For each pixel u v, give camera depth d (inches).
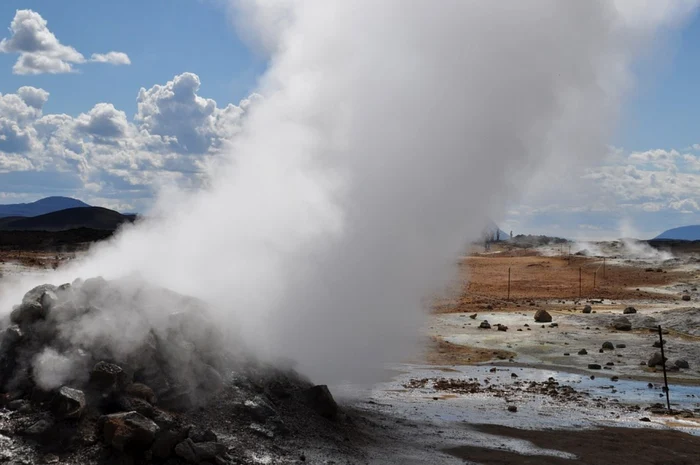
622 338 1517.0
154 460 509.7
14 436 505.4
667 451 719.1
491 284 2856.8
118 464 495.8
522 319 1803.6
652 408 934.4
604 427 820.6
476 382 1086.4
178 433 524.1
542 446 717.3
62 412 520.7
